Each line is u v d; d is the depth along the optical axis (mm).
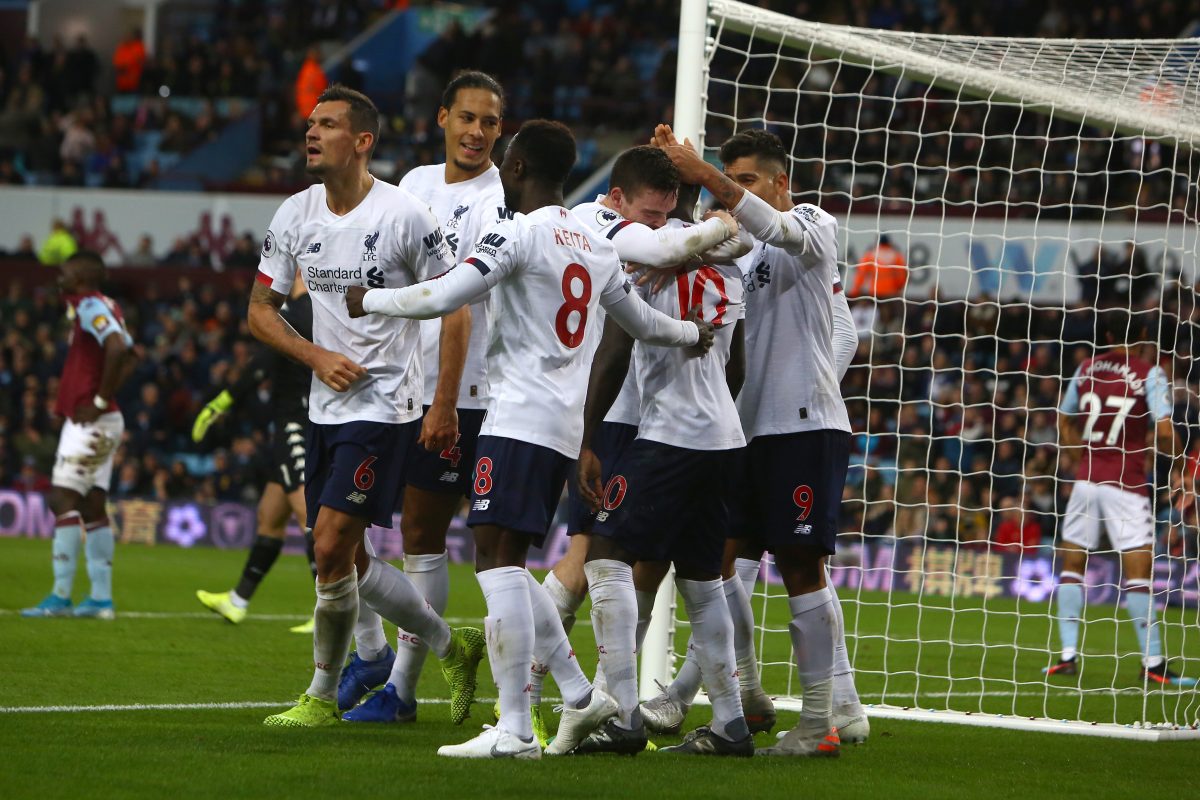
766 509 18672
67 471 33125
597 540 17312
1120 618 46594
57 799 13578
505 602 16547
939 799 15461
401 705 20141
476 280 16094
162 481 65000
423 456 20719
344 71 91125
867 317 64812
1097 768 18906
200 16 106250
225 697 21984
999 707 26281
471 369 20906
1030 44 26531
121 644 28328
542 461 16406
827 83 77688
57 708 19969
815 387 18469
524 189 16938
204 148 88250
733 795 14820
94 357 33062
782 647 33969
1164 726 23438
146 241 78500
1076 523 32000
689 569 17672
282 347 18688
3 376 71375
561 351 16516
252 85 96188
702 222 17172
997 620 43938
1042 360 62156
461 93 21266
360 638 21109
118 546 60344
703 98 25047
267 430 56219
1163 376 30844
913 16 85125
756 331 18828
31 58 96688
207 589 42750
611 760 16875
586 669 27656
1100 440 31938
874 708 24359
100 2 106688
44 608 33281
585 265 16562
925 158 73000
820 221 18531
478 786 14672
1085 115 28297
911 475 58781
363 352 18781
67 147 87562
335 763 15812
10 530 64375
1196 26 81500
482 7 106000
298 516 31406
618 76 88625
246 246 77500
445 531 21141
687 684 20672
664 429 17125
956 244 64500
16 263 77875
